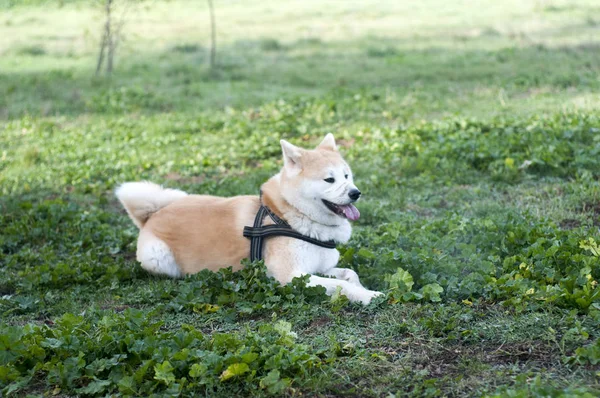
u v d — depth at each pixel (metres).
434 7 24.84
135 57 19.58
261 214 5.39
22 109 14.00
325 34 21.70
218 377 3.86
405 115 11.54
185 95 14.71
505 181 7.94
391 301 4.84
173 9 27.08
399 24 22.44
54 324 4.92
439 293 4.85
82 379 4.02
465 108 11.75
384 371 3.95
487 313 4.54
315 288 4.92
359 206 7.16
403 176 8.53
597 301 4.41
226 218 5.57
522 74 14.07
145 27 24.00
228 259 5.47
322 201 5.25
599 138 8.49
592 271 4.88
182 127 11.97
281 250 5.25
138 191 5.97
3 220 7.54
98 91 15.37
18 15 27.12
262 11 26.23
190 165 9.80
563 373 3.75
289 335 4.20
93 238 6.94
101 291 5.55
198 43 20.97
